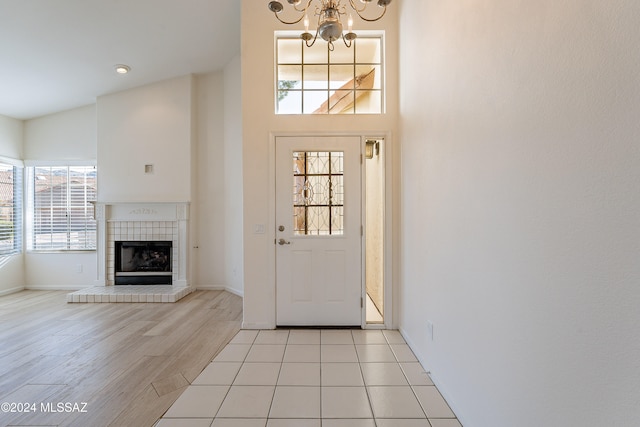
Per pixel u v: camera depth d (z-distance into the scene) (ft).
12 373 7.18
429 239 7.04
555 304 3.29
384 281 9.88
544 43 3.47
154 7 10.30
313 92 10.21
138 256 15.29
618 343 2.60
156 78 14.37
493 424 4.46
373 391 6.40
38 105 14.62
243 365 7.51
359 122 9.78
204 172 15.08
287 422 5.48
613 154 2.66
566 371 3.14
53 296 14.17
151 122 14.67
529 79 3.71
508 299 4.12
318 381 6.78
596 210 2.81
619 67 2.60
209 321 10.69
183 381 6.81
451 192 5.89
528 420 3.71
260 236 9.86
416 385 6.63
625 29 2.55
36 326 10.25
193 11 10.75
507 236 4.15
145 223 14.65
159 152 14.65
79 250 15.60
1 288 14.52
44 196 15.67
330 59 10.19
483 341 4.74
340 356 7.97
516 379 3.94
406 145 8.83
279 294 9.96
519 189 3.90
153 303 12.88
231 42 12.89
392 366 7.45
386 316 9.82
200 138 15.08
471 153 5.14
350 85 10.20
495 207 4.43
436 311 6.61
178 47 12.60
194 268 14.97
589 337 2.88
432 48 6.86
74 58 12.00
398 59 9.67
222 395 6.28
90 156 15.61
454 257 5.75
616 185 2.63
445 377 6.14
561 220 3.22
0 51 10.93
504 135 4.23
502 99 4.28
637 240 2.45
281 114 9.83
